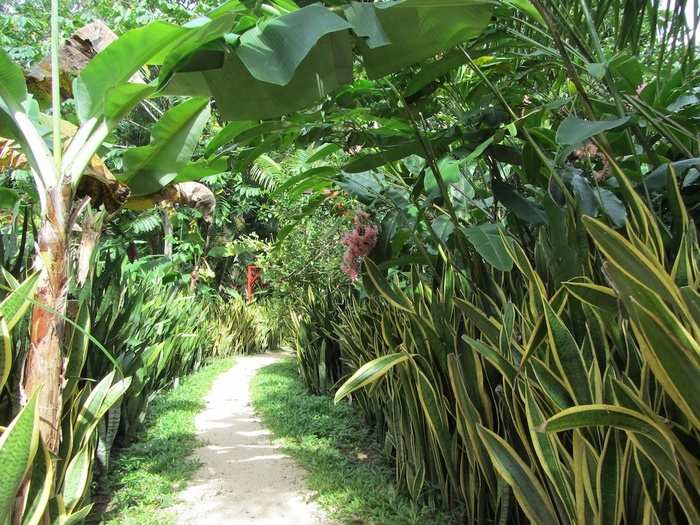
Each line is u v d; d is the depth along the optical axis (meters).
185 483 2.78
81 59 2.32
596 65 1.56
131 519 2.35
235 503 2.56
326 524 2.33
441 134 2.32
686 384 0.93
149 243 9.36
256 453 3.34
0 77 1.59
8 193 2.90
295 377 5.99
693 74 2.42
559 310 1.52
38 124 1.99
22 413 1.29
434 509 2.34
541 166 2.22
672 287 0.96
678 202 1.39
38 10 8.16
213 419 4.23
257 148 2.65
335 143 2.75
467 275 2.37
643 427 1.05
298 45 1.54
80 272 1.96
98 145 1.73
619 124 1.40
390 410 2.96
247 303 9.85
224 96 1.84
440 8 1.71
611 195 1.90
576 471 1.29
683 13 1.76
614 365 1.38
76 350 1.87
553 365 1.46
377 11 1.73
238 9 1.79
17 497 1.45
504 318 1.67
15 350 1.74
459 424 1.98
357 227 2.83
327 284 5.63
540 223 2.03
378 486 2.67
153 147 2.39
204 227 10.01
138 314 3.35
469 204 2.81
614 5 1.89
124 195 2.22
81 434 1.88
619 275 0.96
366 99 2.88
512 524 1.92
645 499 1.18
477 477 2.01
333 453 3.23
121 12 6.86
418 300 2.42
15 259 2.36
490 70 2.61
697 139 1.80
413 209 3.04
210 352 8.09
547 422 1.04
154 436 3.64
